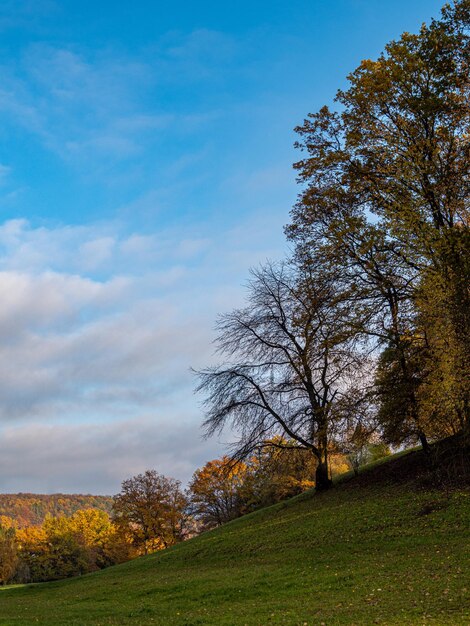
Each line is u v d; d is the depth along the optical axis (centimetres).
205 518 6525
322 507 3056
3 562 8769
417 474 2972
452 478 2645
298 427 3444
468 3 2755
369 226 2856
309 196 3269
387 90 2902
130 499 6738
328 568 1980
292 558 2297
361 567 1881
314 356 3309
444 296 2405
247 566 2361
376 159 2981
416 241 2638
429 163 2764
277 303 3559
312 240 3203
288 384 3462
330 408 3131
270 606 1598
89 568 9756
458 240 2477
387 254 2923
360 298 2997
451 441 2794
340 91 3095
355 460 3634
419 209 2705
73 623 1802
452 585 1452
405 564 1792
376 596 1490
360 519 2522
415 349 2711
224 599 1831
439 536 2050
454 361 2294
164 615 1744
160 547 7006
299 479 5000
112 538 7762
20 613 2264
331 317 3080
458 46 2797
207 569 2559
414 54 2875
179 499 6806
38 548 9888
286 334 3531
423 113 2842
